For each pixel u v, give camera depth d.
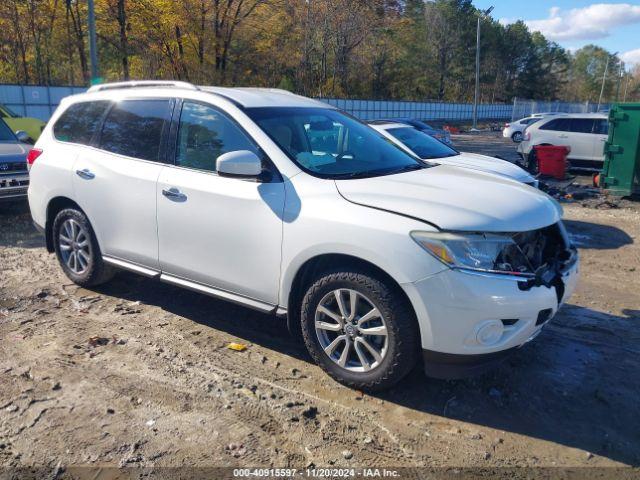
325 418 3.37
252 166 3.75
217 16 31.61
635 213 9.77
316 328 3.74
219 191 4.05
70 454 3.00
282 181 3.83
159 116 4.62
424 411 3.47
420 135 9.29
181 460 2.97
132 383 3.71
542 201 3.81
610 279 6.12
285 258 3.74
